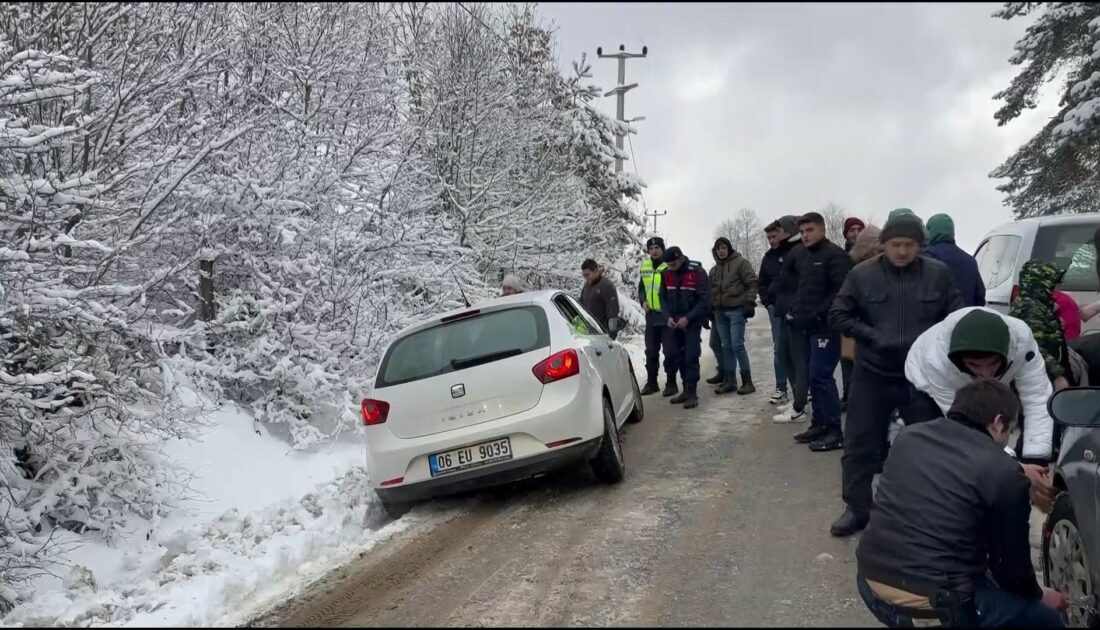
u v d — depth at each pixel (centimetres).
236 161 832
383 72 1158
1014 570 292
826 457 682
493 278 1469
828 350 693
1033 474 359
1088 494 338
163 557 559
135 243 699
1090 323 584
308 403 841
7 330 606
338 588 452
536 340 599
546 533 528
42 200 612
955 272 548
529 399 579
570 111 1875
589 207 1764
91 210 684
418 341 618
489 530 543
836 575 433
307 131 916
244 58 938
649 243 1042
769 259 887
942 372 401
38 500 576
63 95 598
